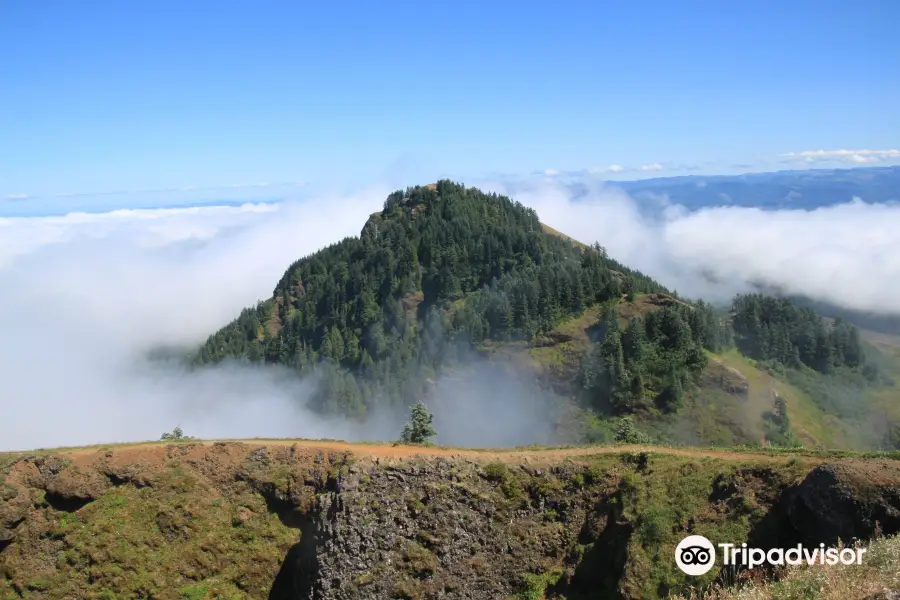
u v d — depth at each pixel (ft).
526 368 456.45
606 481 156.56
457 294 566.36
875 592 70.38
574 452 168.25
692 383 403.75
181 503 170.30
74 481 171.73
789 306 519.19
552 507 158.20
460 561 153.17
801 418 410.11
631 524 141.28
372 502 159.84
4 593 159.94
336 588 150.71
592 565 146.51
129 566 160.97
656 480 147.84
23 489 171.32
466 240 609.42
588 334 460.96
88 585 159.53
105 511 169.07
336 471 168.96
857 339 504.43
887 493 113.80
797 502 123.65
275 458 177.47
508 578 151.12
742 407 391.04
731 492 137.18
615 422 397.80
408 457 167.94
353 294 613.93
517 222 652.89
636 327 429.79
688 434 380.78
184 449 180.86
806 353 491.72
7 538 165.27
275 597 164.04
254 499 173.06
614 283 485.15
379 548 154.30
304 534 167.32
